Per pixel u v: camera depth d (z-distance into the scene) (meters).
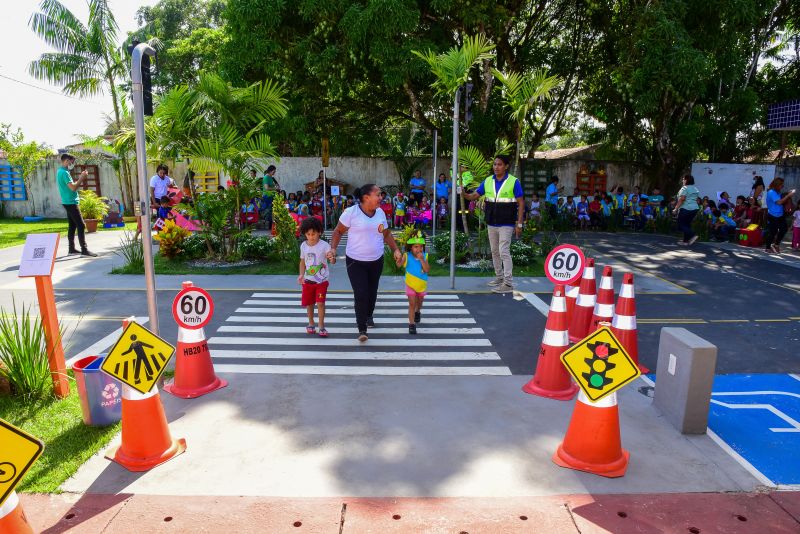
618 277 9.44
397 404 4.24
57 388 4.29
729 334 6.22
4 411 4.05
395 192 19.45
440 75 8.98
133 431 3.35
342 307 7.29
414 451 3.52
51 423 3.88
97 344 5.65
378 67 15.05
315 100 17.44
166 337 5.89
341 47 14.62
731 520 2.87
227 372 4.91
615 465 3.29
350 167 19.95
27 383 4.23
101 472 3.27
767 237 12.39
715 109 17.92
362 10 13.76
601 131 22.05
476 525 2.78
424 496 3.03
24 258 4.17
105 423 3.83
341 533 2.71
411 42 14.16
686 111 17.80
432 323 6.55
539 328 6.36
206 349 4.50
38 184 20.69
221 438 3.68
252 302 7.50
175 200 12.49
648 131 19.48
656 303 7.62
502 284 8.17
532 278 9.16
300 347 5.62
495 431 3.81
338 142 20.45
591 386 3.31
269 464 3.36
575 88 19.92
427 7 15.43
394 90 16.28
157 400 3.42
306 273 5.82
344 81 15.62
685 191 13.66
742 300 7.80
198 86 9.88
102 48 19.16
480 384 4.66
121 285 8.41
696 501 3.03
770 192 12.12
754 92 17.72
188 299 4.37
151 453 3.36
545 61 18.66
